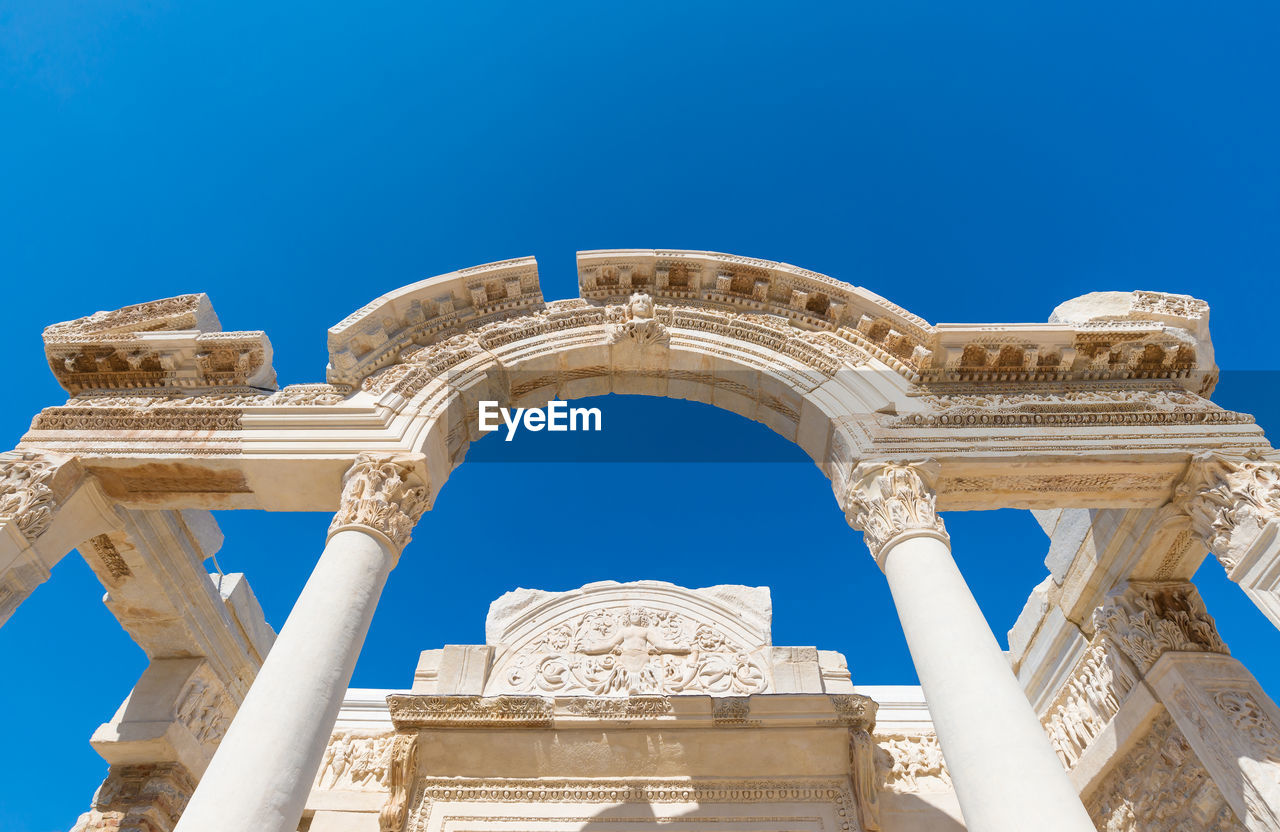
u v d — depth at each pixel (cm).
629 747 1277
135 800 1149
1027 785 648
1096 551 1201
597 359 1297
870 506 968
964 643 768
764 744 1280
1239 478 962
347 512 921
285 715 697
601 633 1573
